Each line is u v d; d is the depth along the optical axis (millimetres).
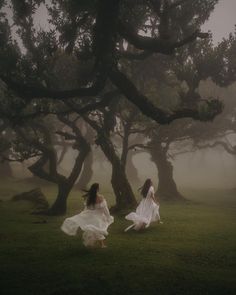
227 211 23047
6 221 17938
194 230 15414
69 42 17953
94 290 8273
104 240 13297
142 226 15086
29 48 21578
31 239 13547
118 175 21312
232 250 11992
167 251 11695
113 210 20750
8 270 9727
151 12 21172
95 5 16266
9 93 20391
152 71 24719
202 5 20891
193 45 21609
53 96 17812
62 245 12539
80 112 21281
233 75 20875
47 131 24734
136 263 10305
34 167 22344
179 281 8906
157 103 24688
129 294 8078
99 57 16078
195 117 17375
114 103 22891
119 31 16375
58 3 20312
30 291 8234
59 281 8852
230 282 8898
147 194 15547
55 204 21344
